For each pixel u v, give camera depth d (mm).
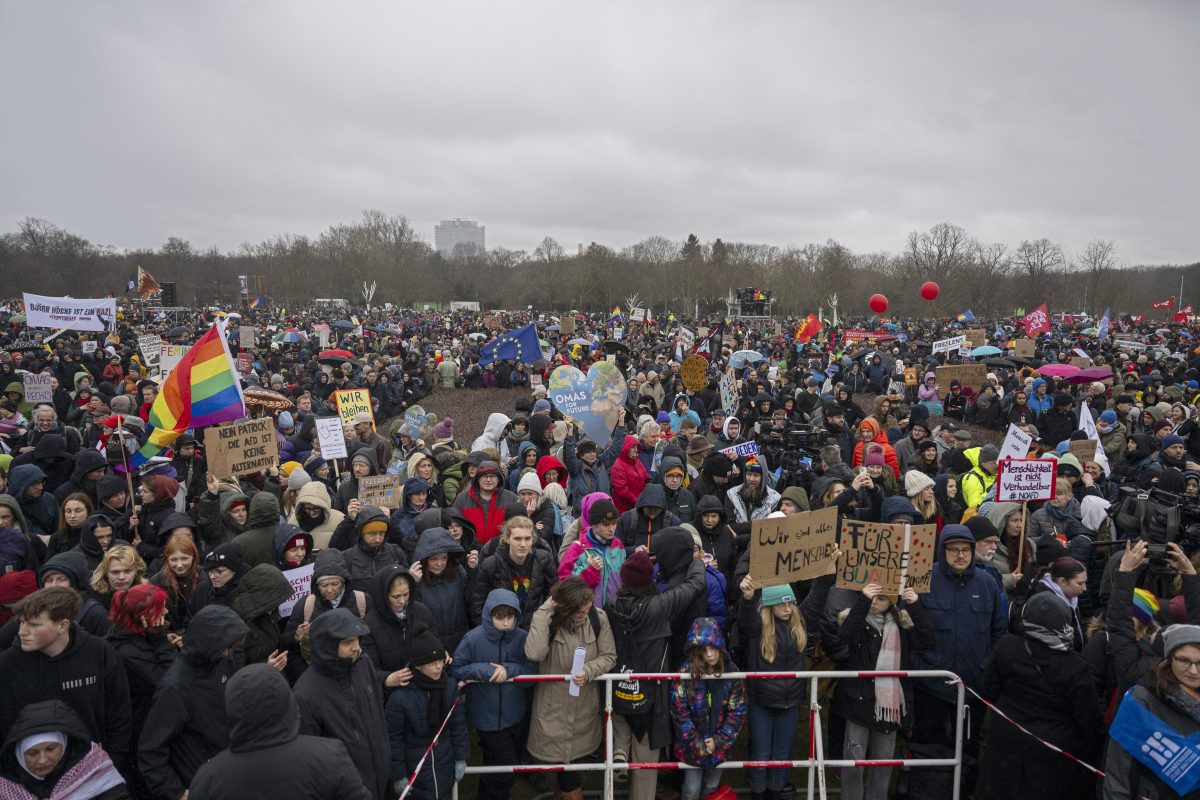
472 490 7508
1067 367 18125
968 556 5523
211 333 8695
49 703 3805
